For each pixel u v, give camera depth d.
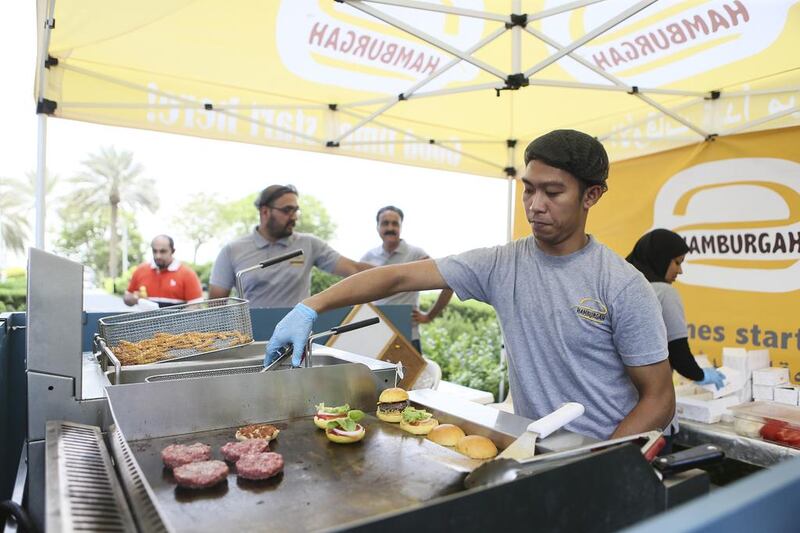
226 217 39.97
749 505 0.59
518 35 3.24
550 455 1.15
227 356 2.51
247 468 1.34
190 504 1.22
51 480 1.12
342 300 2.02
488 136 5.61
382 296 2.02
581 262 1.71
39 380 1.59
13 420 3.07
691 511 0.57
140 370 2.17
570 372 1.73
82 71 3.85
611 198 5.07
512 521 0.88
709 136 4.30
